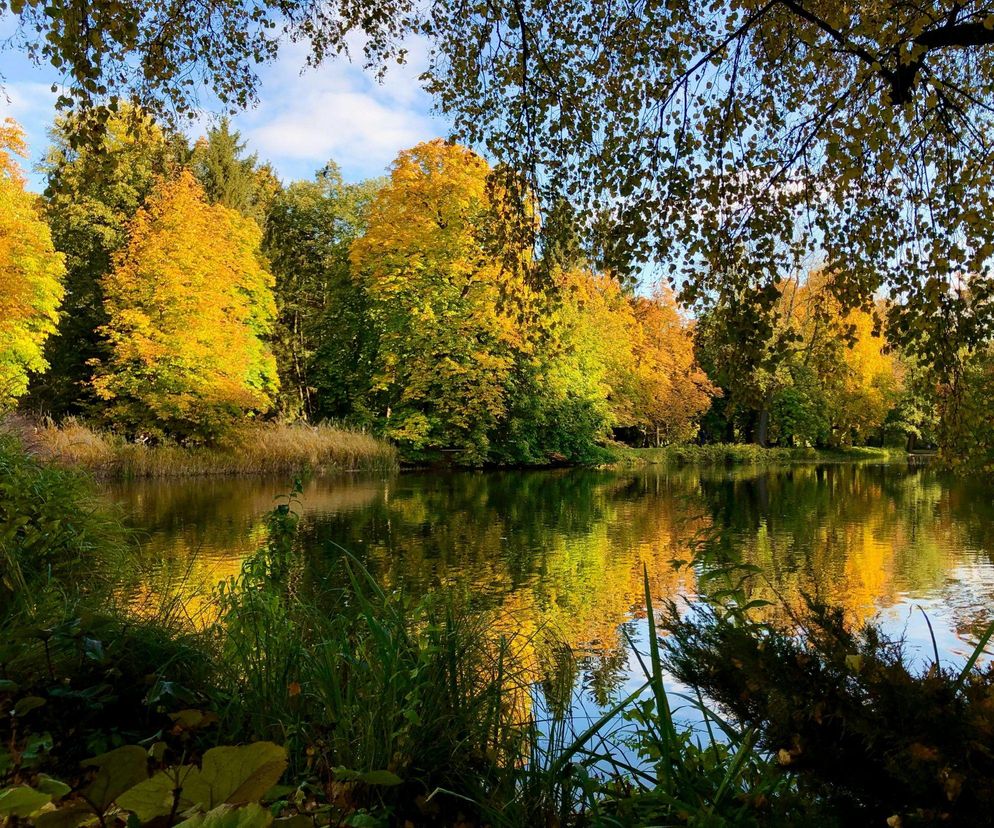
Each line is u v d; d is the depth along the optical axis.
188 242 20.64
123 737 1.98
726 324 4.51
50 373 23.11
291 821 0.68
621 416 31.89
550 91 4.86
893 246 4.37
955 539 9.73
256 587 3.50
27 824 0.71
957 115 4.19
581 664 4.59
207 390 19.70
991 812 1.19
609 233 4.78
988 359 4.77
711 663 1.88
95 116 3.41
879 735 1.33
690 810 1.83
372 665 2.58
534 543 9.21
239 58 4.59
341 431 21.72
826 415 33.31
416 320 21.86
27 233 17.50
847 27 3.57
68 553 4.18
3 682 1.69
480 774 2.29
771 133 4.68
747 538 9.83
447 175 20.66
